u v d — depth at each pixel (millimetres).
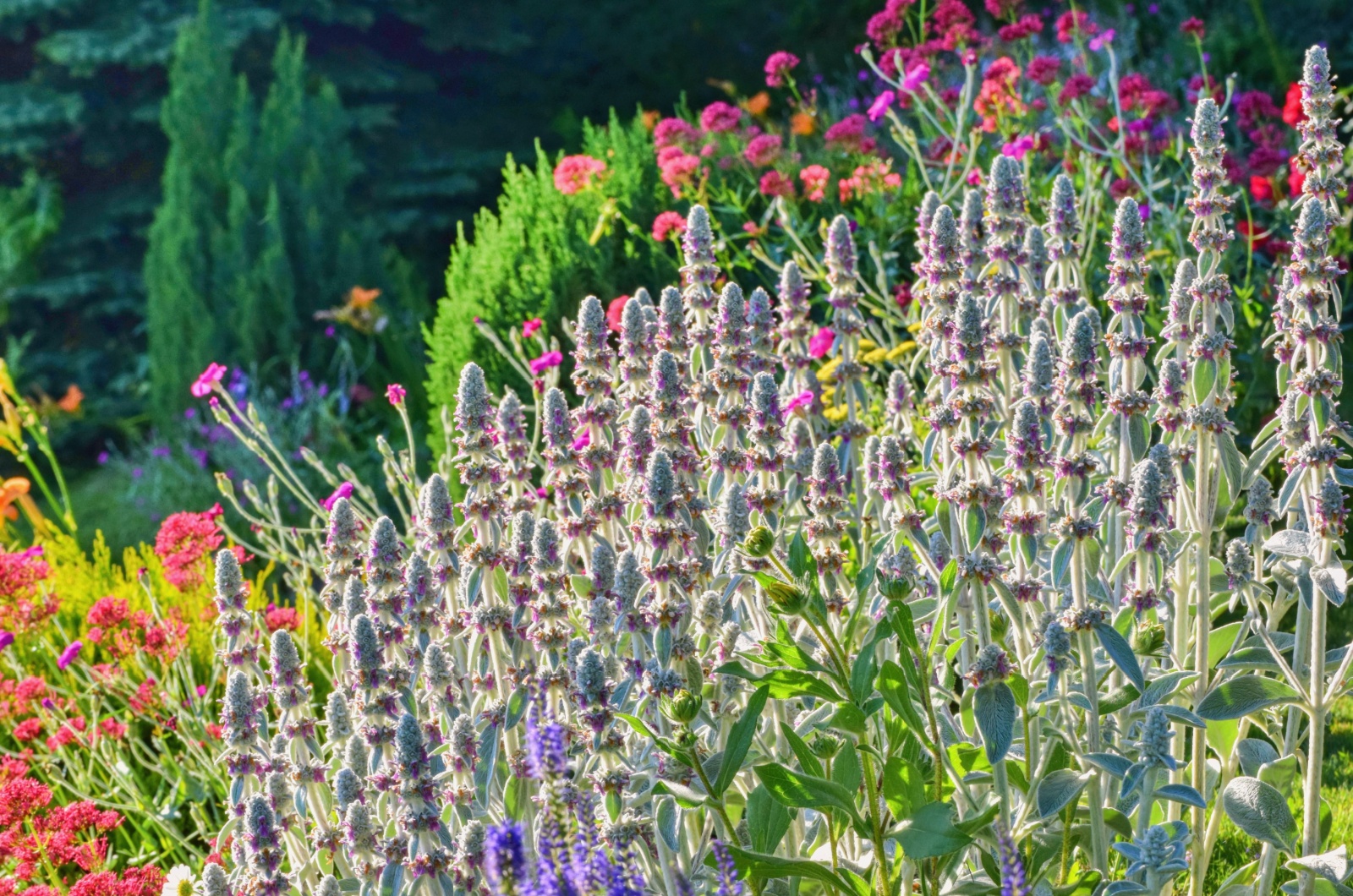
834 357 5422
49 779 4844
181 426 11867
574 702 3051
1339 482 2918
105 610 4863
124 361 14789
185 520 5156
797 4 18125
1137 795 3021
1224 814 3682
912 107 7781
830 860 3139
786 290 4422
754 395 3475
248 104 12820
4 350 14883
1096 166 7086
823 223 7445
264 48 16125
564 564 3502
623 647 3195
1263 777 3043
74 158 15852
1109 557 3229
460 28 16969
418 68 17750
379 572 3342
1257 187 6781
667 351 3607
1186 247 6797
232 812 3232
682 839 3100
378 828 3029
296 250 12594
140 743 4805
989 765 2795
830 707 3168
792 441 3586
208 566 5230
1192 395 3170
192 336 12062
